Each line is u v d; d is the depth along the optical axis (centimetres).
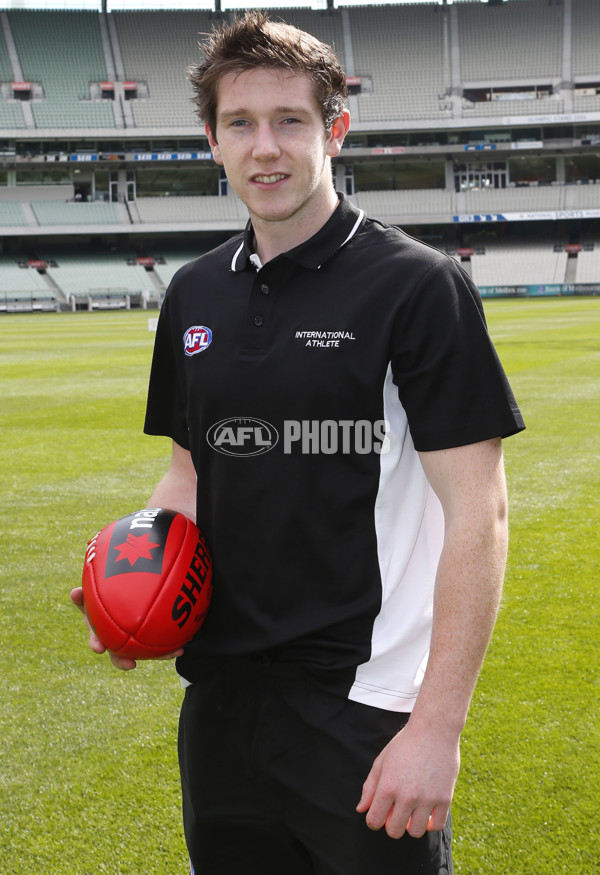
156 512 157
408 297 131
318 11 4541
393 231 142
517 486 572
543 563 419
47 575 421
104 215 4366
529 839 218
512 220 4284
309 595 141
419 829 124
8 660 329
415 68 4434
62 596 393
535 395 963
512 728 269
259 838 152
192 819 155
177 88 4397
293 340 136
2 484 615
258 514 141
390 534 139
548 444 702
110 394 1099
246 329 140
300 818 142
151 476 636
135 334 2328
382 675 138
